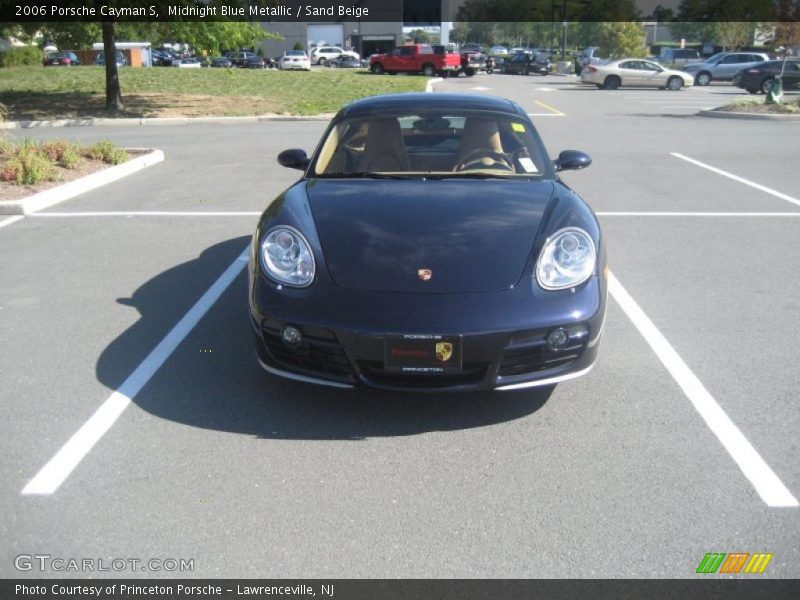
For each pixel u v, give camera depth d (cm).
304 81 3034
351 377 345
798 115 1778
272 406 378
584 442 343
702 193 922
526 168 465
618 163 1149
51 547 273
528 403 380
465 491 305
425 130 488
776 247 677
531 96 2666
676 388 396
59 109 1956
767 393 390
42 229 755
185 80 2855
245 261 639
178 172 1089
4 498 302
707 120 1795
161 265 629
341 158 478
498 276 350
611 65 3148
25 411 375
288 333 349
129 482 312
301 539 276
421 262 357
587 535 277
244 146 1359
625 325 489
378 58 4069
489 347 334
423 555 267
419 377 342
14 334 480
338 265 360
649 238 712
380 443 343
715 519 285
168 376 414
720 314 509
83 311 520
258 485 310
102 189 961
